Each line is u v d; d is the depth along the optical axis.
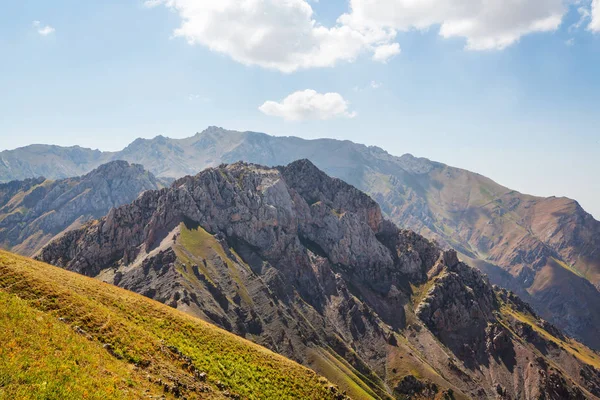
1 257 74.56
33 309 54.44
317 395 81.75
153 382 52.22
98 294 79.88
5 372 37.31
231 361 78.56
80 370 43.78
